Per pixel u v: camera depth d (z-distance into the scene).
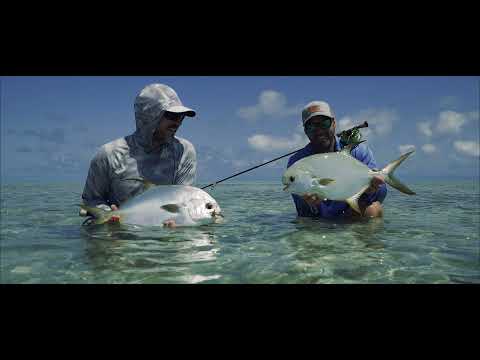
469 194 5.03
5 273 1.19
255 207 3.18
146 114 1.99
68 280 1.14
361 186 1.77
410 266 1.28
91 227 1.94
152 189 1.87
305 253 1.44
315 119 2.08
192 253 1.42
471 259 1.37
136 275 1.18
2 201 4.03
